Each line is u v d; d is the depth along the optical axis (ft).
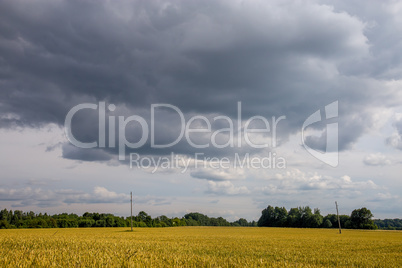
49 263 49.44
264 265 57.41
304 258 75.82
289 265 58.54
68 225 397.80
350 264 67.82
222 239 149.38
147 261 53.21
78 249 73.61
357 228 439.63
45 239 113.70
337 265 65.46
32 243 92.68
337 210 263.49
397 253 91.30
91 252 64.44
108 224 427.33
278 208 568.41
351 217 450.30
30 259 51.67
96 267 48.24
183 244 111.04
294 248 105.60
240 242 129.49
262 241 138.51
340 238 176.55
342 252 93.20
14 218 481.05
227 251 88.17
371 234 247.29
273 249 98.43
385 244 128.06
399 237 197.16
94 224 421.59
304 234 234.99
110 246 88.02
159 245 101.81
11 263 47.75
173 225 580.30
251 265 56.24
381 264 67.51
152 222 495.00
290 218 536.42
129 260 51.52
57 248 77.15
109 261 51.67
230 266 54.85
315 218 497.05
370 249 105.50
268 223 573.33
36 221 376.89
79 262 49.85
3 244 88.79
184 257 62.23
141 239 137.39
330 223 484.74
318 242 137.49
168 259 58.03
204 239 147.84
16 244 89.20
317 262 70.95
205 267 53.42
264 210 594.24
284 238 168.55
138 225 458.09
